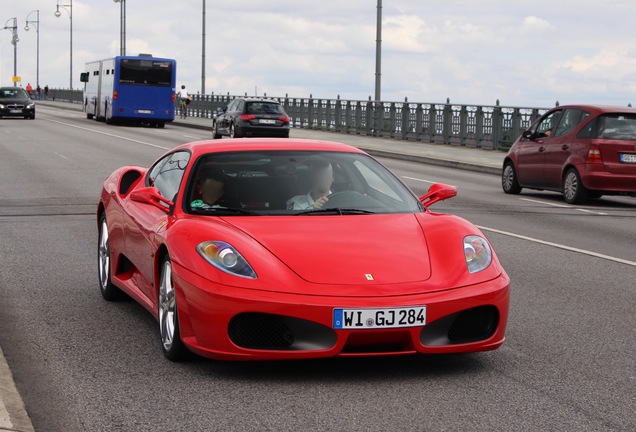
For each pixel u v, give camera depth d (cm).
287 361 565
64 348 595
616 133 1612
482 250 554
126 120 4691
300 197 607
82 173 1953
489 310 533
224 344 507
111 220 727
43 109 7575
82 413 462
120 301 748
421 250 545
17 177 1848
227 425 444
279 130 3566
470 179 2125
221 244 530
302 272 514
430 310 507
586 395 502
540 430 441
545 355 591
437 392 503
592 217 1446
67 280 830
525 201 1672
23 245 1029
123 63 4562
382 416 459
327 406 475
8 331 640
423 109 3509
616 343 627
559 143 1686
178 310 532
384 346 514
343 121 4197
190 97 6375
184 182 613
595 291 823
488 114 3084
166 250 571
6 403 468
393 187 641
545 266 964
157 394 495
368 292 505
